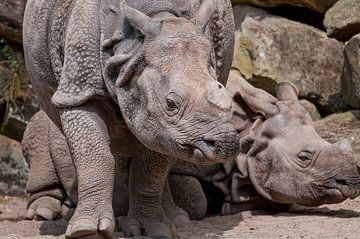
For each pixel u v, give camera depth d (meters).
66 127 9.86
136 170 10.66
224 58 10.75
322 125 15.17
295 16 16.47
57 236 10.73
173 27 9.17
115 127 10.18
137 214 10.73
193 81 8.87
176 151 8.91
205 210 12.60
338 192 11.79
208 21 9.39
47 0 10.41
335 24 15.77
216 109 8.73
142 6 9.59
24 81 16.75
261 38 15.73
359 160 13.84
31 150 13.23
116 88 9.45
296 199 12.05
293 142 12.13
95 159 9.75
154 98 8.98
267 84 15.69
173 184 12.52
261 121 12.52
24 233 11.70
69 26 9.88
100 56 9.66
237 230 11.26
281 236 10.51
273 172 12.20
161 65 9.03
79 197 9.72
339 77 15.82
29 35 10.73
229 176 12.68
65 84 9.84
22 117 16.64
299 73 15.71
